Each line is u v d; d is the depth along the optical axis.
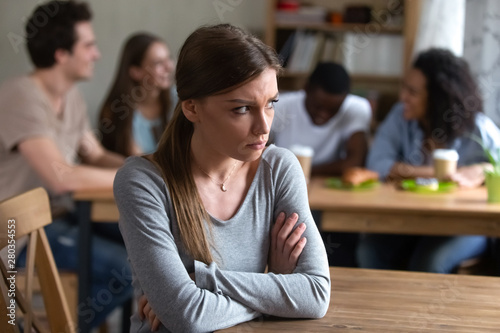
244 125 1.19
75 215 2.58
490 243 2.40
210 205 1.31
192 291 1.18
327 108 2.88
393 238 2.50
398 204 2.18
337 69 2.87
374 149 2.75
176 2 4.10
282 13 3.83
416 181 2.41
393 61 3.82
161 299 1.19
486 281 1.38
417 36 3.33
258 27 4.05
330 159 2.95
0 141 2.46
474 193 2.37
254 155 1.22
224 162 1.31
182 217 1.27
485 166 2.48
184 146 1.31
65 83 2.60
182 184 1.28
